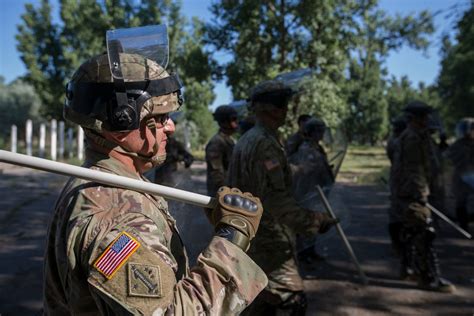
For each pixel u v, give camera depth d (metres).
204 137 30.66
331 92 13.65
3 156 1.13
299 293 2.66
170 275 1.10
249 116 5.29
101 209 1.15
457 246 6.04
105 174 1.19
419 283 4.44
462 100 24.58
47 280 1.28
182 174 5.15
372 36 26.25
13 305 3.99
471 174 6.69
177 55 21.25
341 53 15.31
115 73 1.23
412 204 4.25
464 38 10.12
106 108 1.25
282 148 2.74
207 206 1.34
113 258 1.06
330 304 4.10
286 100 2.78
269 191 2.60
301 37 14.98
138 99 1.26
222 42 15.45
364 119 41.66
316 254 5.33
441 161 6.61
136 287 1.04
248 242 1.31
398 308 4.01
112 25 22.06
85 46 23.61
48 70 24.48
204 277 1.18
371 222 7.59
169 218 1.31
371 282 4.64
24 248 5.84
